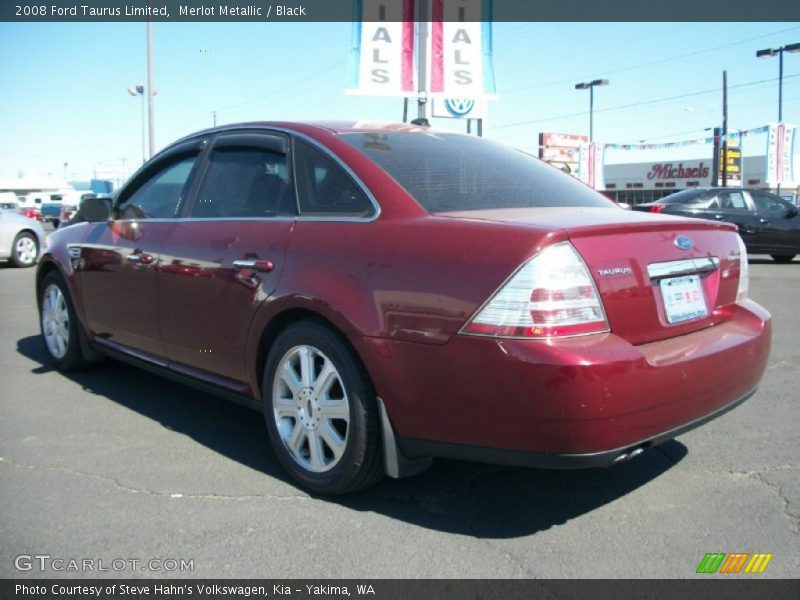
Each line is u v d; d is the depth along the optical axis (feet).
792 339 21.67
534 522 9.93
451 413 8.91
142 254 13.79
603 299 8.75
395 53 41.55
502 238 8.79
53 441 12.98
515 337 8.38
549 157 132.46
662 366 8.80
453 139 12.74
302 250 10.68
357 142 11.40
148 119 84.99
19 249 46.62
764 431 13.50
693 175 169.89
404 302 9.21
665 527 9.77
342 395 10.17
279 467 11.83
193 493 10.78
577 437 8.31
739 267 11.23
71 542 9.30
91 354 17.10
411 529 9.71
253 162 12.59
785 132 100.99
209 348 12.33
